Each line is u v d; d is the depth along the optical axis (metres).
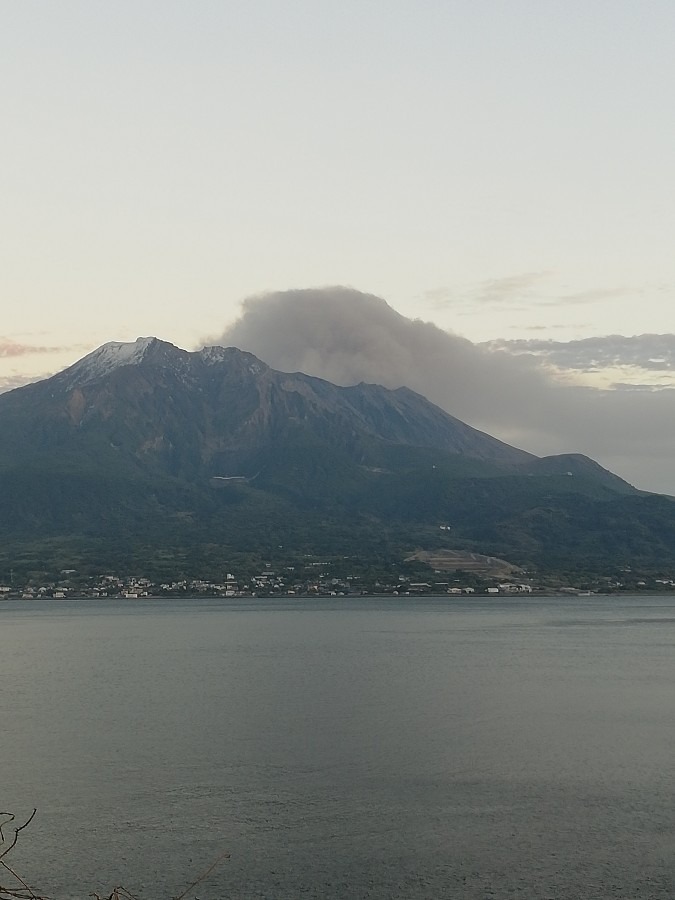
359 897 57.22
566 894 57.53
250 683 134.50
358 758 85.75
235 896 57.56
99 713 109.25
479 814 70.56
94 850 64.25
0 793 76.31
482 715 106.06
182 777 80.06
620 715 106.62
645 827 67.81
